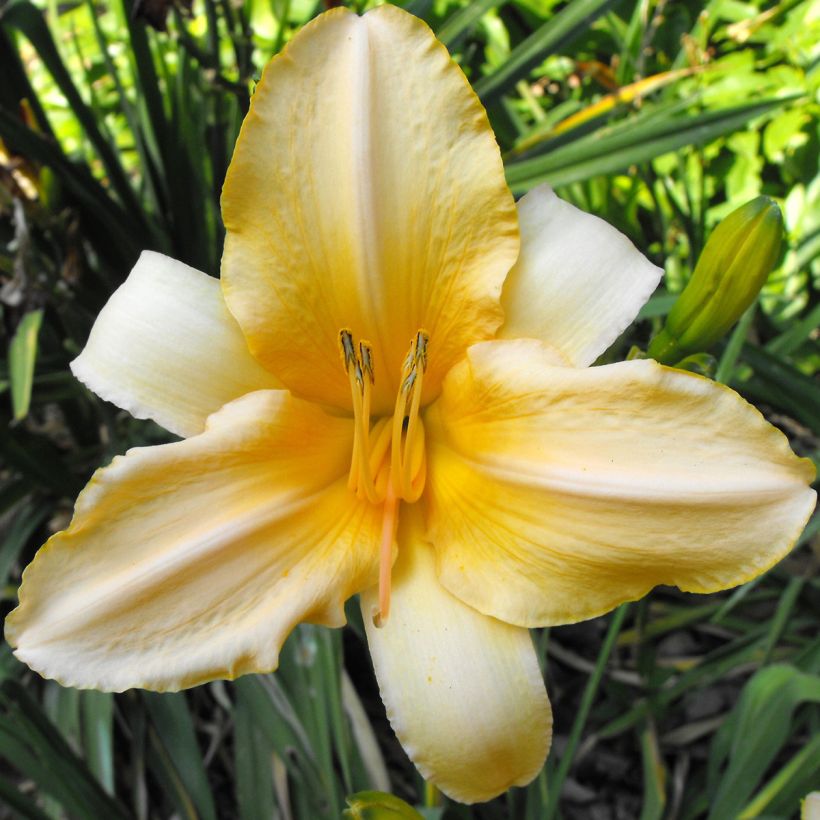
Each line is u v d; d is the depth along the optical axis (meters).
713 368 0.19
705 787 0.29
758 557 0.15
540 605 0.16
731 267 0.18
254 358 0.18
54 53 0.29
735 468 0.15
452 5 0.41
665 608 0.32
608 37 0.43
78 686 0.15
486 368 0.17
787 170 0.42
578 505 0.16
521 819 0.25
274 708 0.27
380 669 0.17
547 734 0.17
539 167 0.28
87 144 0.45
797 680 0.23
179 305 0.18
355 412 0.17
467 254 0.17
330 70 0.16
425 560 0.18
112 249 0.33
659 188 0.40
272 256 0.17
